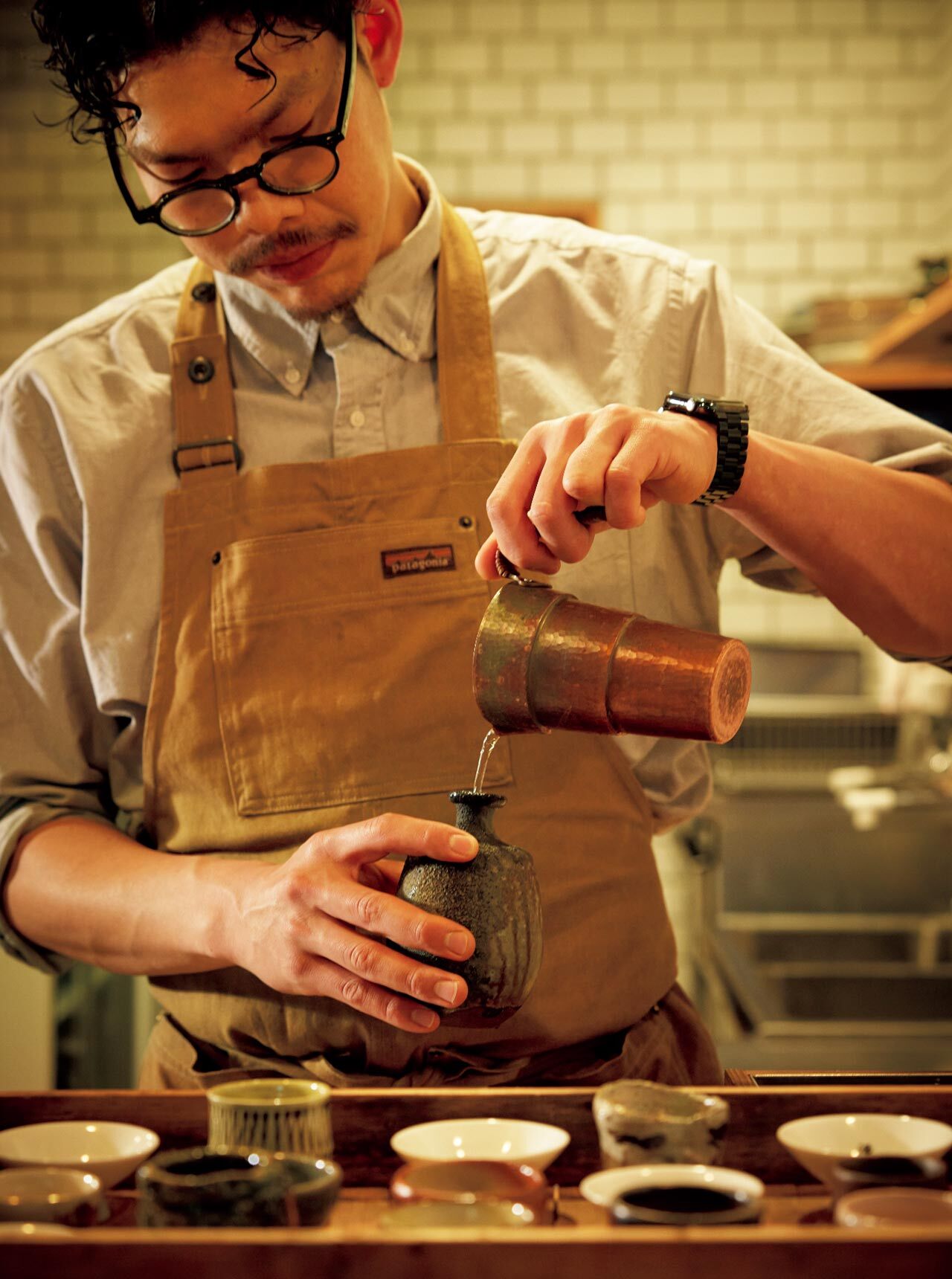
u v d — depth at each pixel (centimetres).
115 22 105
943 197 424
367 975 96
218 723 125
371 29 124
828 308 350
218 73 107
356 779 121
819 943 329
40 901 124
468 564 124
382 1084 115
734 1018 288
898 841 333
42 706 132
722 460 106
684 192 436
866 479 117
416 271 130
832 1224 78
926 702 366
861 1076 99
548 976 118
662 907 126
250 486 127
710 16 435
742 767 370
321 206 115
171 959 117
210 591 126
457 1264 64
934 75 432
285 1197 71
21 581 133
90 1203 76
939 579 119
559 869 120
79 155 440
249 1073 120
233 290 130
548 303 133
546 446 102
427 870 97
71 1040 270
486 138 438
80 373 132
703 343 131
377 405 129
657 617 128
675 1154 80
